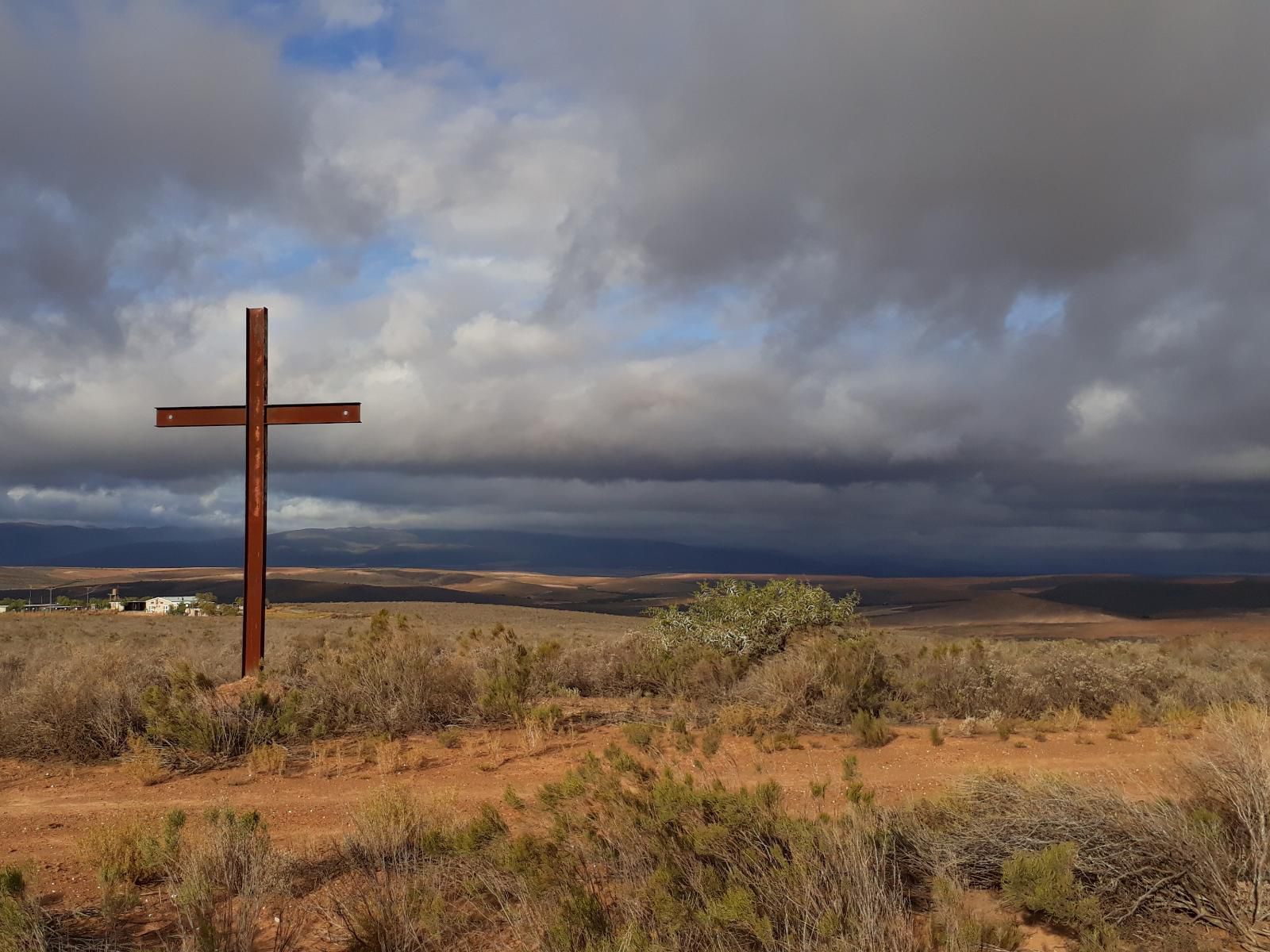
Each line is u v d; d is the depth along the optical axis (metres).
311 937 5.66
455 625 51.28
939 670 16.00
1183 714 13.50
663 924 5.07
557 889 5.59
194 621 60.22
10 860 7.43
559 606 162.00
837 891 5.18
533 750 11.65
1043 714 14.43
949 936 4.80
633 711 14.49
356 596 196.75
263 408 16.23
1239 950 5.05
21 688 14.30
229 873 6.46
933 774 10.25
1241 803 6.27
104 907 5.99
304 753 11.72
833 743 12.20
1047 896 5.26
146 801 9.53
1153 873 5.70
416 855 6.75
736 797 6.12
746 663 16.38
